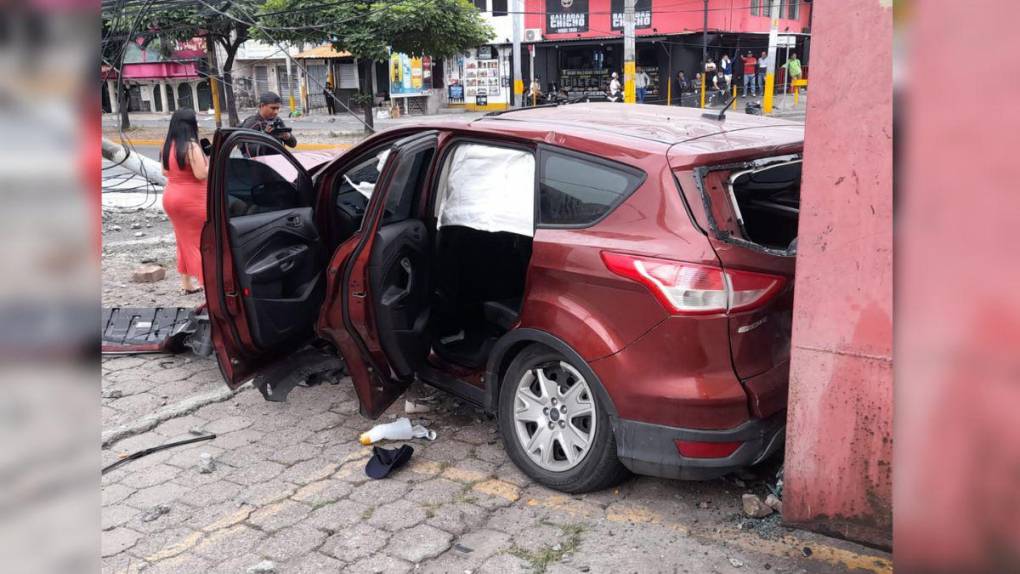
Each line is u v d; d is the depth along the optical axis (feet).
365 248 12.00
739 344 9.82
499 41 108.88
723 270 9.68
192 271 21.62
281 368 14.40
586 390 11.03
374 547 10.43
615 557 10.01
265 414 14.75
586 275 10.62
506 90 110.01
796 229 12.95
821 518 9.04
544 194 11.62
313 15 64.18
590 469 11.06
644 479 11.83
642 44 109.50
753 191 13.37
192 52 106.52
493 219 12.53
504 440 12.22
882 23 7.68
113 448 13.50
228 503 11.66
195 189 20.16
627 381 10.27
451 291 14.26
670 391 9.94
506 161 12.50
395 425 13.53
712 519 10.77
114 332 18.75
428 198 13.34
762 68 112.47
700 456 10.03
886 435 8.42
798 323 8.78
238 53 118.21
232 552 10.43
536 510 11.19
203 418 14.62
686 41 105.40
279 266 13.71
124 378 16.58
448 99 112.78
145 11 32.83
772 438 10.21
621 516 10.91
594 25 107.04
